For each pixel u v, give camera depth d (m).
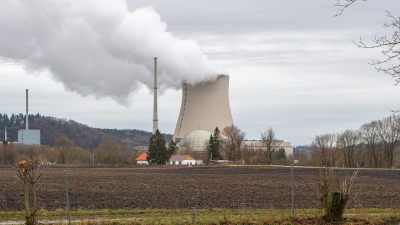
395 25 15.32
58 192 35.34
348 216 20.47
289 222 18.56
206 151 133.38
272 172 70.62
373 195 34.38
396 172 69.56
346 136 95.62
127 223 19.16
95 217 21.84
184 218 20.47
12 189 37.56
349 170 74.12
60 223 19.03
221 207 26.55
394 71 15.62
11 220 21.03
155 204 27.88
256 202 29.27
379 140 92.81
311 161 93.94
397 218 19.84
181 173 68.56
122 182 47.59
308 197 32.53
